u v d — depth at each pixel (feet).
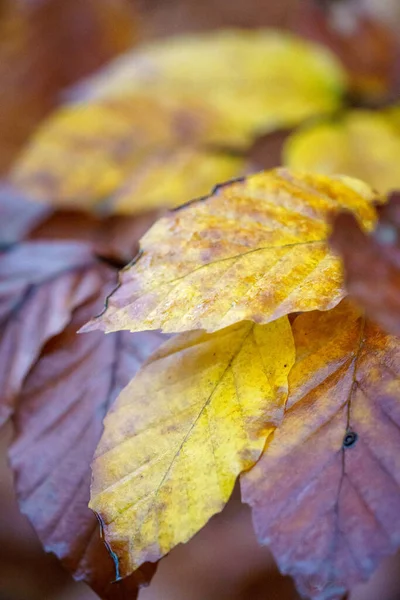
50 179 1.32
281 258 0.88
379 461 0.86
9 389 1.04
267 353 0.89
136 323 0.85
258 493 0.86
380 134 1.35
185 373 0.89
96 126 1.36
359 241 0.88
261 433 0.87
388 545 0.84
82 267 1.12
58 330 1.05
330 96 1.42
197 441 0.87
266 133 1.39
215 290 0.86
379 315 0.84
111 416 0.88
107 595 0.92
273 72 1.42
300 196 0.92
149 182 1.32
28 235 1.27
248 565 1.58
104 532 0.85
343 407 0.88
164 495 0.87
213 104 1.40
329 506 0.86
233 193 0.91
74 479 0.95
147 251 0.88
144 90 1.40
